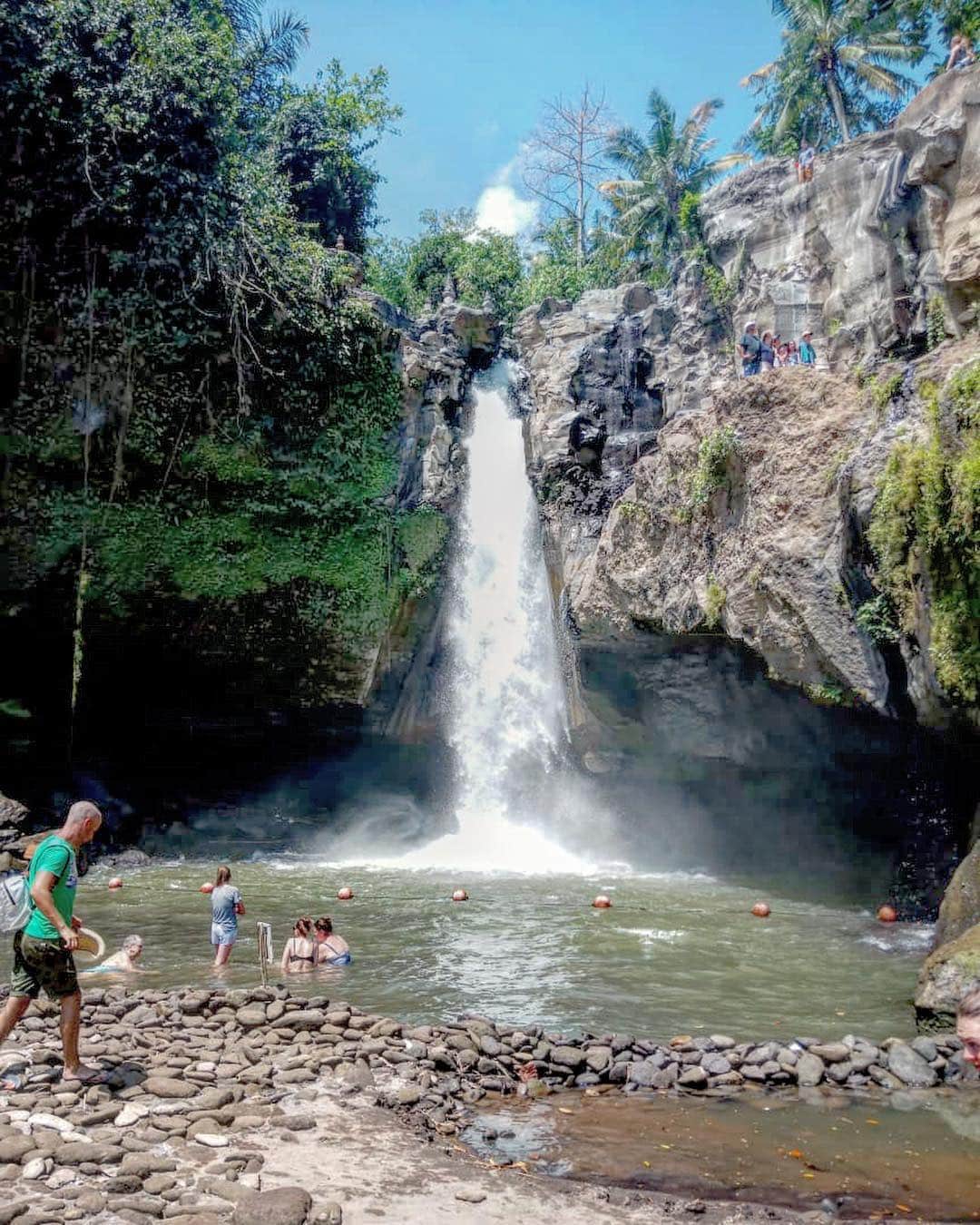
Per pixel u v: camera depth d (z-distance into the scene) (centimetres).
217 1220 472
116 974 1088
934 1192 578
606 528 2108
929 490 1226
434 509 2453
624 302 2769
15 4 1944
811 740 1881
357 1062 747
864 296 1909
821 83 4119
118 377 2072
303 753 2678
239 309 2130
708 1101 735
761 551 1577
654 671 2066
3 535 2062
